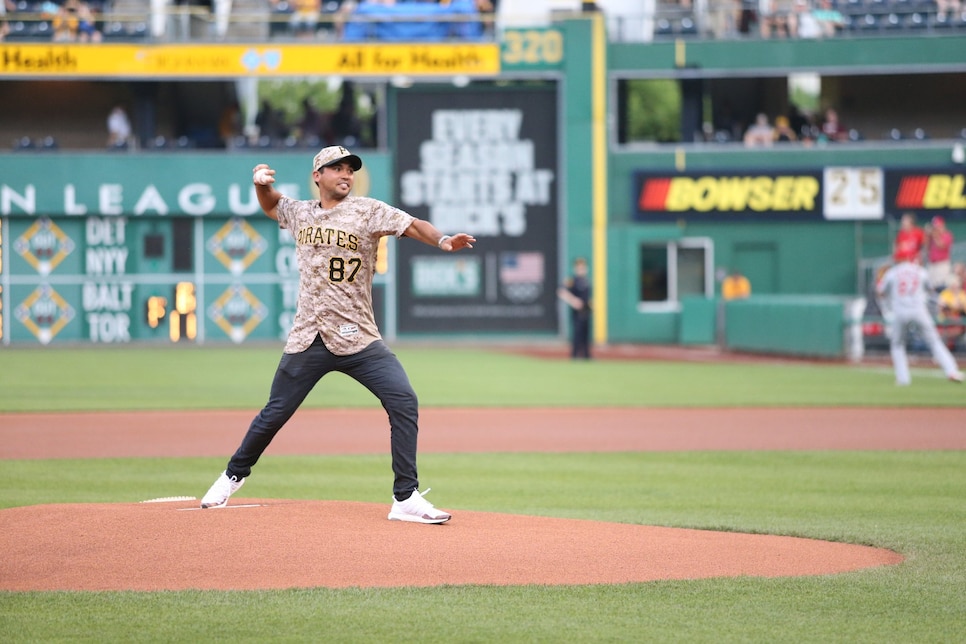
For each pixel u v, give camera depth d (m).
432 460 15.53
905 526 10.55
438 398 24.12
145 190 44.72
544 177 45.53
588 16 44.91
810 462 15.27
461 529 9.27
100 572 7.83
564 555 8.60
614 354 40.72
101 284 44.94
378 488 12.97
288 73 44.03
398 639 6.47
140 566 7.96
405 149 45.44
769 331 39.78
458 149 45.47
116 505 9.79
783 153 45.47
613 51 45.44
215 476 13.82
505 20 44.97
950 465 14.95
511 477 13.98
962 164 44.91
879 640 6.61
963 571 8.49
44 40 44.78
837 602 7.47
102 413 21.25
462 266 45.53
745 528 10.30
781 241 45.44
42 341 44.78
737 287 44.44
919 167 44.91
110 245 44.94
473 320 45.59
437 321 45.59
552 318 45.72
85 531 8.70
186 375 30.20
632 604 7.31
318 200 9.30
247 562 8.09
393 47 44.28
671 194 45.56
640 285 45.72
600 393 25.33
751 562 8.68
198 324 45.22
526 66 44.72
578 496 12.52
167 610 7.02
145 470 14.36
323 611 7.02
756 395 24.70
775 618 7.05
